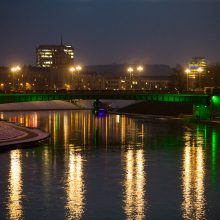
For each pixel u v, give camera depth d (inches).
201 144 6732.3
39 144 6663.4
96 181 4453.7
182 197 3978.8
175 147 6446.9
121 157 5634.8
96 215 3582.7
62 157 5605.3
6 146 6161.4
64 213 3617.1
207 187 4261.8
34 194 4045.3
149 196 4003.4
